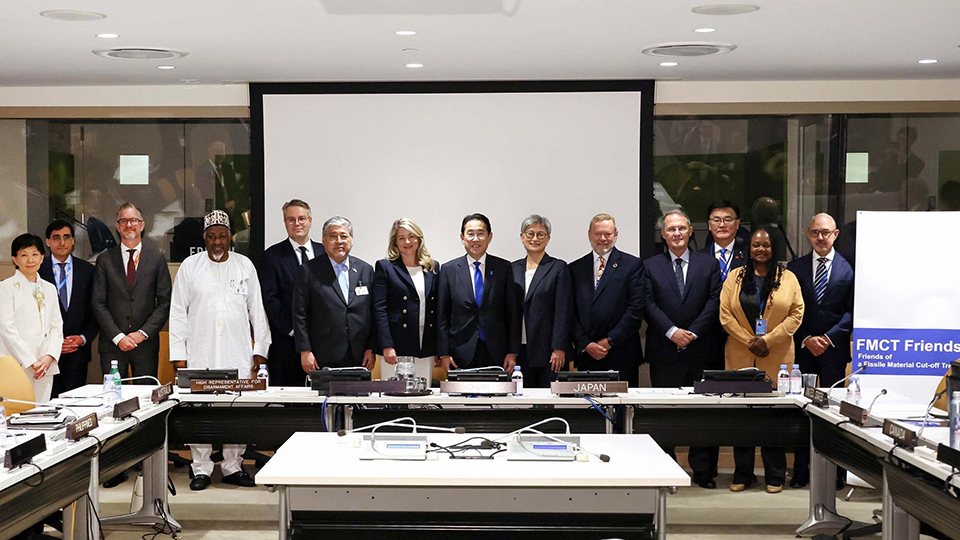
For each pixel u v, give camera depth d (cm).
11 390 469
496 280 574
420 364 590
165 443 490
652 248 679
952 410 333
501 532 329
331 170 678
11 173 698
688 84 682
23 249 577
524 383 595
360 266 585
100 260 616
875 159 684
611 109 672
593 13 468
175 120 695
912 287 544
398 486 328
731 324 570
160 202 699
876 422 402
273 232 682
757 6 452
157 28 496
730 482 611
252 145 680
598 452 358
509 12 466
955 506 314
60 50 553
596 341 599
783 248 688
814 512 486
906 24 490
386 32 512
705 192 689
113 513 543
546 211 678
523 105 674
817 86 680
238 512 538
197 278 590
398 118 677
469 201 678
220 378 488
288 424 487
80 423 371
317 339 573
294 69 626
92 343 690
